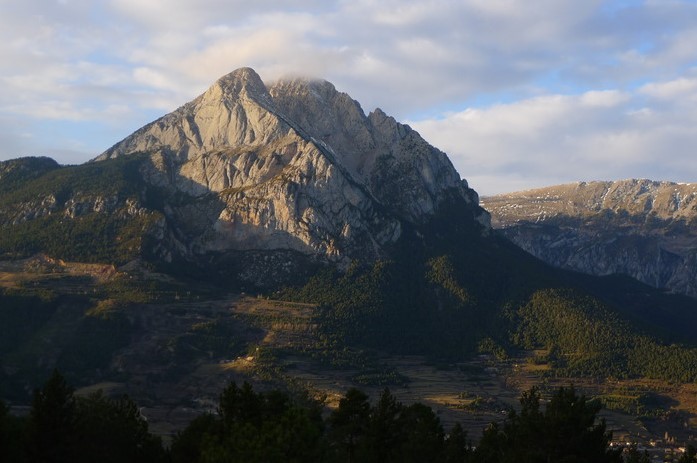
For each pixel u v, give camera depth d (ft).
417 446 542.57
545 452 533.55
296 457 483.92
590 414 543.39
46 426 493.36
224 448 470.39
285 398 542.57
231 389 531.50
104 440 513.86
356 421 556.10
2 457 481.46
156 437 565.53
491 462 572.92
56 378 504.43
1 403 512.22
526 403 609.83
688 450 579.89
